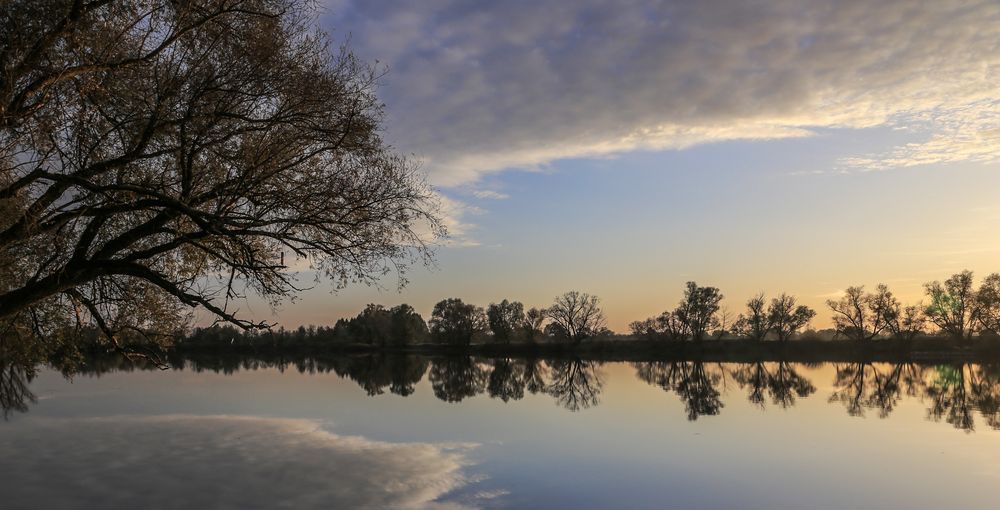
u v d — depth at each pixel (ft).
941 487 55.31
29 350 40.40
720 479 57.82
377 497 52.16
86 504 50.11
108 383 148.25
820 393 134.92
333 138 33.32
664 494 53.36
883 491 54.13
